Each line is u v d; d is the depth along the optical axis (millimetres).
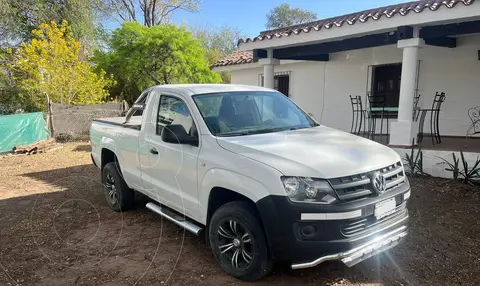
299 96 12609
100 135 6141
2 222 5367
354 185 3154
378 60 10297
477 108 8688
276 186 3098
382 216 3305
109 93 17469
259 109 4586
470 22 6742
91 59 18188
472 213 5152
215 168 3617
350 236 3113
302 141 3748
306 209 3016
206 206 3803
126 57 17141
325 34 8094
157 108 4734
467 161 6668
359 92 10883
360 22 7426
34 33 16531
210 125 3988
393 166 3609
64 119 13922
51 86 14758
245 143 3625
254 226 3299
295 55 9672
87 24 20203
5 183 7766
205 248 4320
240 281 3514
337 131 4469
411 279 3498
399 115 7473
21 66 14992
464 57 8750
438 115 8789
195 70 17844
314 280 3488
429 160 7090
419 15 6629
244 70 14078
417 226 4750
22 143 12227
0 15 17125
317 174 3080
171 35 16812
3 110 15820
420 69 9547
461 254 3988
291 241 3070
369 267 3730
